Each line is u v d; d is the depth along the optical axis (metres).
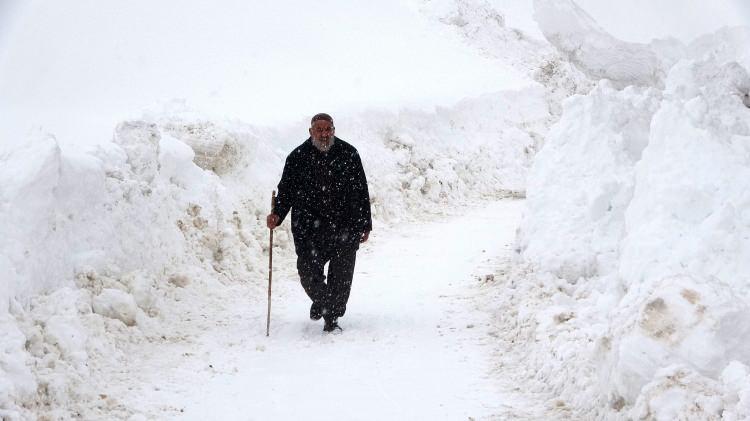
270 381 8.97
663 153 10.11
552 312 9.98
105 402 7.96
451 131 29.41
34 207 9.65
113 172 12.07
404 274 14.50
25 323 8.50
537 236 12.16
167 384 8.76
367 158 22.92
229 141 16.31
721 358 6.63
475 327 11.11
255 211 16.66
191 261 13.18
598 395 7.53
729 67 12.27
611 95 13.48
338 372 9.30
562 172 12.74
